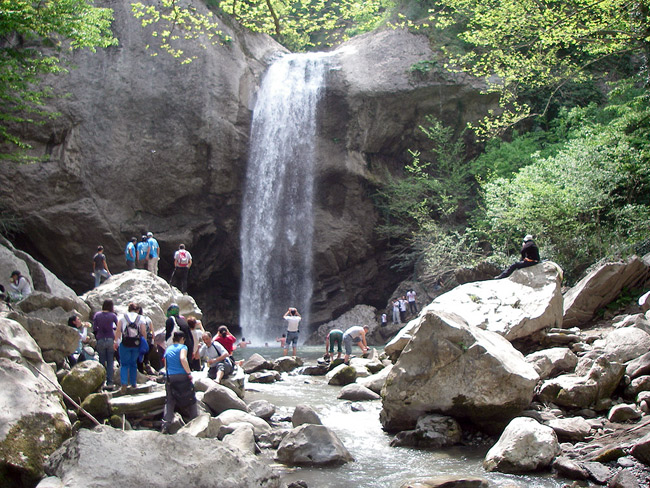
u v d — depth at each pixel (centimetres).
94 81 2702
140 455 521
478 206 2666
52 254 2645
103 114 2692
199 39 2848
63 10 1589
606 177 1786
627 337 967
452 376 834
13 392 638
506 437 714
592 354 984
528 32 1688
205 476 523
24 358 747
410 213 2783
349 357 1478
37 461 600
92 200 2655
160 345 1223
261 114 2947
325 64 2978
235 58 2925
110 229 2656
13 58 1750
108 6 2809
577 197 1786
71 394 822
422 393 850
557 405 865
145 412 852
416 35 3039
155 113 2747
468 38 1888
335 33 4103
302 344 2827
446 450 790
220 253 2972
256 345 2761
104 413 819
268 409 959
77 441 521
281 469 718
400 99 2905
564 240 1803
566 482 641
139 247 1914
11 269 1516
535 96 2812
